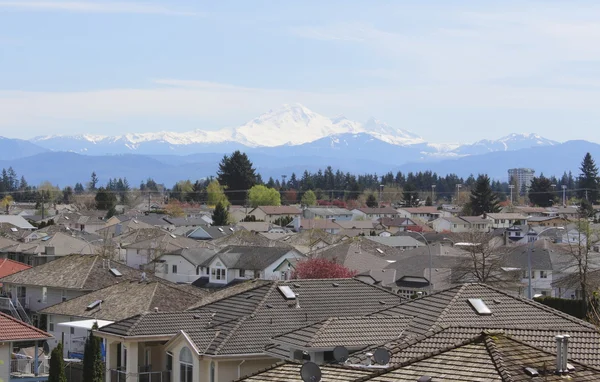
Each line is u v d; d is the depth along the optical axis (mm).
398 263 102812
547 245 114750
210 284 110312
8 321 52062
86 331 65375
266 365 43062
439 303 40688
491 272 95125
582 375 23500
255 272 108250
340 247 111250
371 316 41406
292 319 46219
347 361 34000
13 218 187375
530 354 24438
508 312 39312
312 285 50938
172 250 125938
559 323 38375
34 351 58594
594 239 126875
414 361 25281
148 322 47625
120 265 88938
